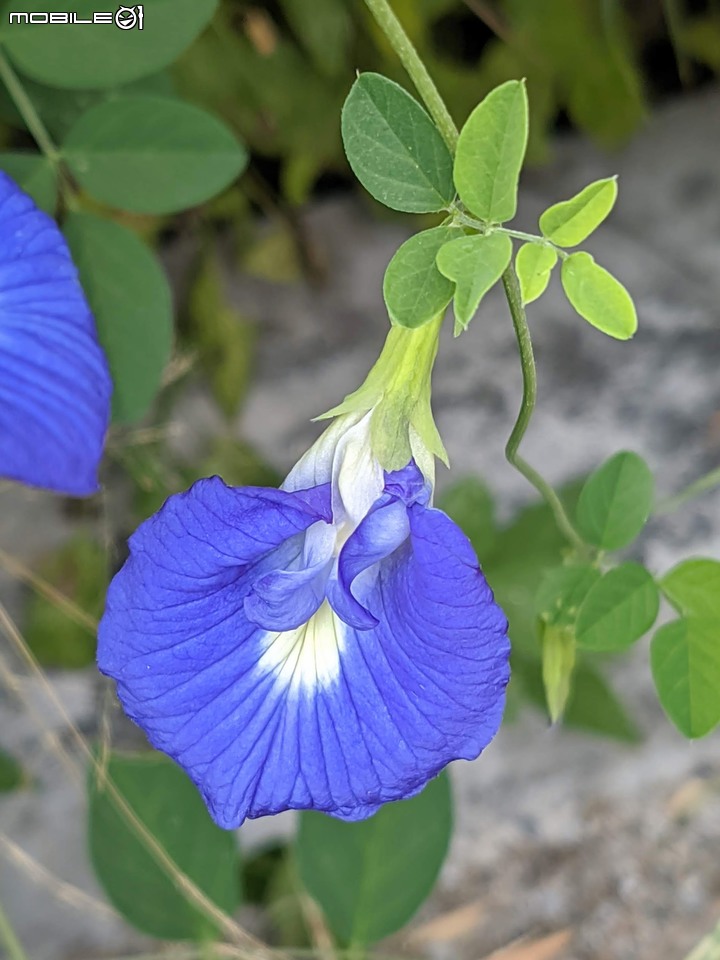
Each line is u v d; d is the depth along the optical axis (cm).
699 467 36
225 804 25
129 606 24
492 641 24
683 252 37
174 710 25
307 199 38
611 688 36
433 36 35
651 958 35
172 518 24
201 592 24
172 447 36
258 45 34
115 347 28
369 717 25
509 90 24
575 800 36
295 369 37
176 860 30
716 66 38
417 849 30
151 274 28
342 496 25
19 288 24
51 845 35
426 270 24
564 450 36
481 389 37
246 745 25
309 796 25
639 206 38
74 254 28
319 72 35
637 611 27
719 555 35
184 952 34
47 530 35
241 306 37
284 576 25
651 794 36
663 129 39
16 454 23
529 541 33
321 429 36
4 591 35
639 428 36
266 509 24
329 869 30
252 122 35
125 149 28
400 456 25
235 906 30
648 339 37
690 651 27
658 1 37
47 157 28
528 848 36
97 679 35
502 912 36
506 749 36
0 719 35
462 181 24
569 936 35
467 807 36
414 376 25
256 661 25
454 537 24
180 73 34
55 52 27
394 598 25
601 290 24
